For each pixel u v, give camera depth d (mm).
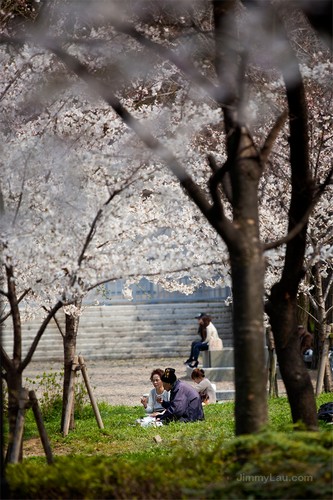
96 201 16281
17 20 21688
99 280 16344
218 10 13039
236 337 11922
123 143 17453
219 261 18156
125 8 15820
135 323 57344
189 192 12555
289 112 14805
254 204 12359
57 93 19703
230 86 12828
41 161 17016
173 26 15391
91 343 55750
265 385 11938
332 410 22531
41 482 11375
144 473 11352
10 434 14258
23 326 54188
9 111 20109
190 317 58406
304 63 20016
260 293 12008
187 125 17297
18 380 14547
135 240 17391
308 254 20188
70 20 19156
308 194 14523
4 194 16984
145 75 19844
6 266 15312
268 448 11273
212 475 11383
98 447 21609
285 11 15906
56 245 15859
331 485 10414
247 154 12445
